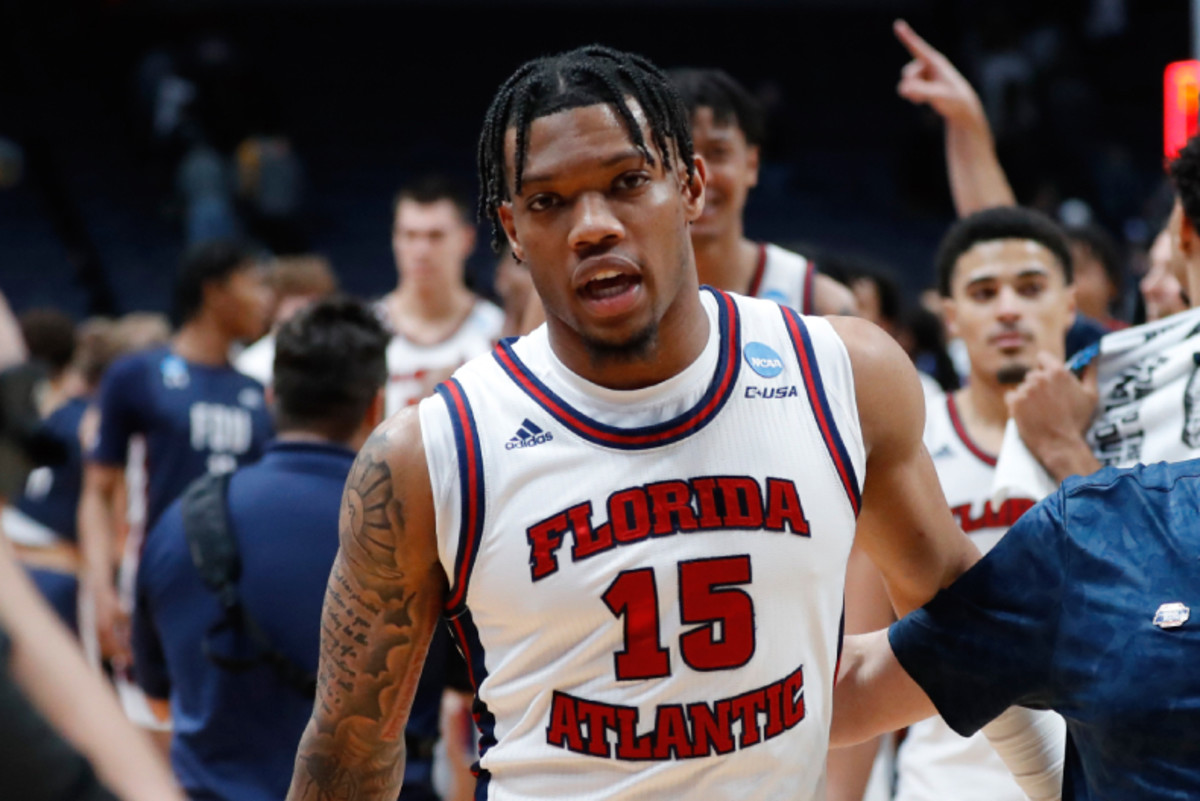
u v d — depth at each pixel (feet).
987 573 6.71
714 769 6.25
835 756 9.99
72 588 19.35
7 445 4.45
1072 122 48.78
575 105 5.92
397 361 18.19
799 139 61.00
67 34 58.75
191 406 17.78
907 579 7.07
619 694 6.21
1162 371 8.50
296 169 49.93
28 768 4.09
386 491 6.29
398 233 18.39
